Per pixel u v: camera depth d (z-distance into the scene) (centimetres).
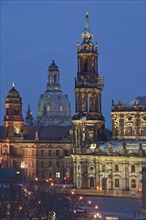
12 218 19850
